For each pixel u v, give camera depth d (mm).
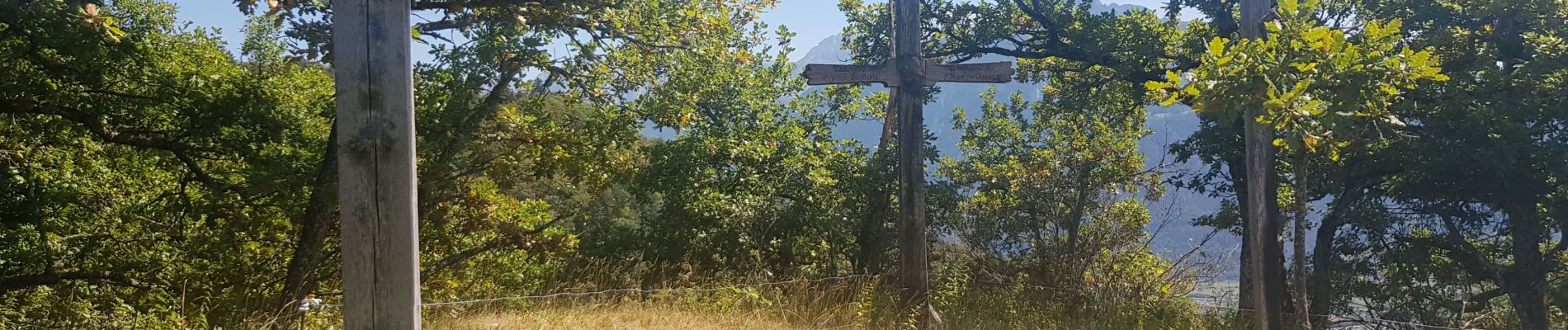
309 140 11539
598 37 10602
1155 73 16344
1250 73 7312
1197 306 11992
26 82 9203
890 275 11281
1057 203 12969
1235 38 9484
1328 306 15414
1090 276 12125
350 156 3508
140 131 10250
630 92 11852
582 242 14266
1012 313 10359
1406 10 13180
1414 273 15875
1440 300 15594
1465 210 15453
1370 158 14109
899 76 8484
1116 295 11703
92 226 11133
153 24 10977
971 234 13477
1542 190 13219
